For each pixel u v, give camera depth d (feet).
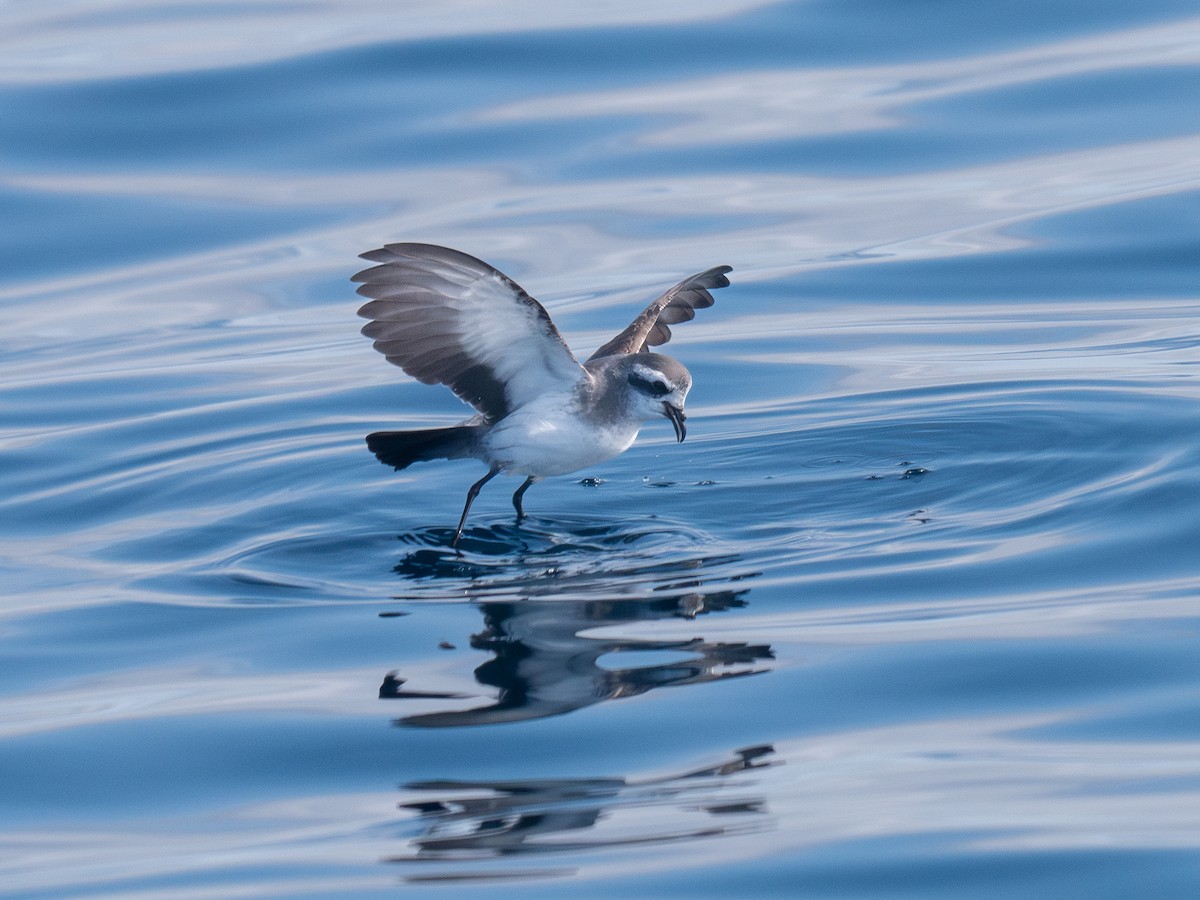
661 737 30.48
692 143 77.71
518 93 82.17
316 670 34.83
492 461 43.98
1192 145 74.02
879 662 33.22
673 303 49.49
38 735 31.96
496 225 71.56
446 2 94.12
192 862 26.63
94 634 37.83
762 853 25.66
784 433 52.26
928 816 26.61
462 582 40.60
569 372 42.57
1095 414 50.14
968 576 38.50
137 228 72.59
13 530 46.85
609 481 49.21
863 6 88.33
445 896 24.82
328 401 58.23
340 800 28.68
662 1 91.91
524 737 30.68
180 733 31.71
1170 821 25.94
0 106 80.38
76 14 95.96
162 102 80.89
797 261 68.74
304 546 43.96
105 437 55.16
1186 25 84.28
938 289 65.51
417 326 39.70
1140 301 63.31
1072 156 74.74
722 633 35.70
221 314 67.36
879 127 77.77
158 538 45.19
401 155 77.51
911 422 51.96
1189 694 30.73
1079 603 35.96
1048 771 28.07
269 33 89.45
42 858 27.17
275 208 73.77
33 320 67.36
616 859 25.76
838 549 41.57
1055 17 86.07
